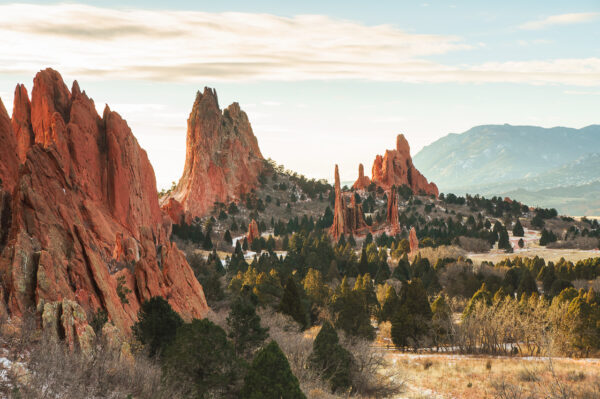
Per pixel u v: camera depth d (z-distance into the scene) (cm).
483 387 5297
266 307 7162
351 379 4691
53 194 5012
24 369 2677
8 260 3747
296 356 4584
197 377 3073
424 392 5172
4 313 3369
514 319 7531
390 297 9356
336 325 7812
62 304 3331
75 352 3111
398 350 7756
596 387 4816
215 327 3198
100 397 2648
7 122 6988
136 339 4025
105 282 4466
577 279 12644
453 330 7662
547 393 4419
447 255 17250
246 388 2870
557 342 7038
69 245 4338
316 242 18838
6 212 4272
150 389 2848
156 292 5472
